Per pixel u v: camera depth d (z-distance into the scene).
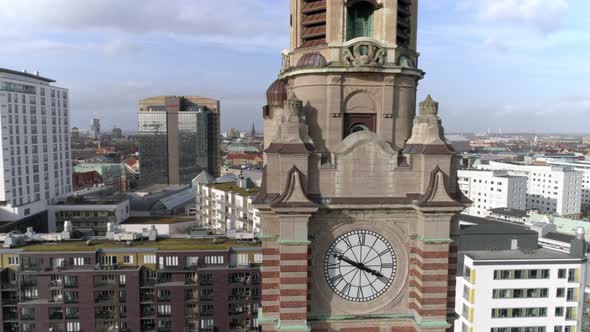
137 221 168.75
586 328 98.56
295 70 32.06
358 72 31.38
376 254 31.72
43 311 90.38
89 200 172.75
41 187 166.00
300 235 29.80
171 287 91.94
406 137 33.12
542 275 83.50
